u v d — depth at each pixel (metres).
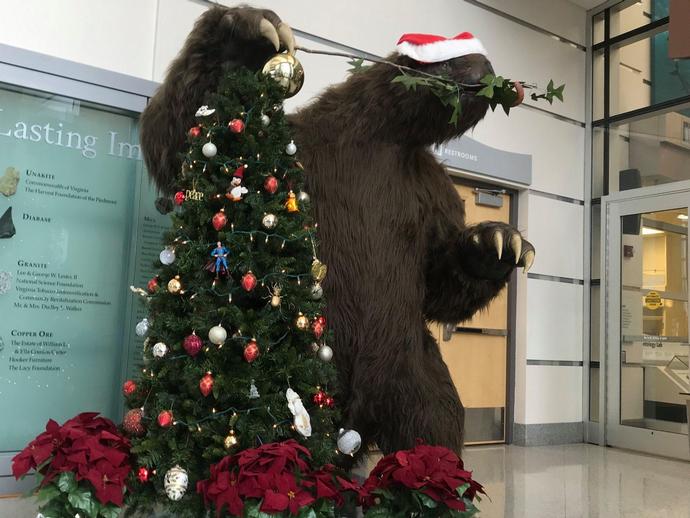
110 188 3.33
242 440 1.84
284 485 1.71
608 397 5.53
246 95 1.99
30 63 3.08
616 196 5.67
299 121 2.28
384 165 2.21
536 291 5.47
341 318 2.11
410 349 2.17
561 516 2.85
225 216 1.93
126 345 3.31
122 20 3.45
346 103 2.28
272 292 1.94
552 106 5.73
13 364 3.04
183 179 2.03
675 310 5.21
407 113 2.16
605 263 5.68
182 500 1.82
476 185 5.26
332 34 4.25
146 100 3.39
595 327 5.81
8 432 3.00
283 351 1.93
